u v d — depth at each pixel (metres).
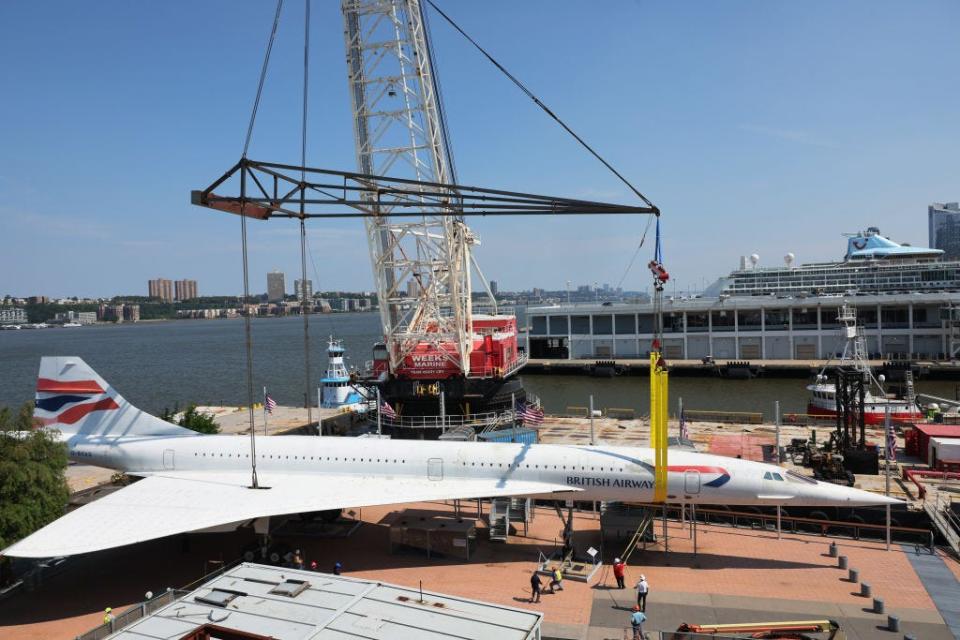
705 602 27.22
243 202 20.38
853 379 45.69
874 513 36.72
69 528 28.64
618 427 61.41
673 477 32.31
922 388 90.38
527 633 17.88
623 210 22.48
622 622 25.59
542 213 21.86
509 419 57.12
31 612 27.52
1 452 30.84
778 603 27.03
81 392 39.09
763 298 110.81
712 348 115.88
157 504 31.36
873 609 26.23
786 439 53.88
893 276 118.56
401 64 54.69
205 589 20.69
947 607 26.52
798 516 38.06
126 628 18.39
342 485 33.75
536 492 32.66
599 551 33.12
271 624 18.42
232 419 69.81
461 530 32.56
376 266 58.34
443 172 55.88
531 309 125.38
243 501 31.62
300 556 31.56
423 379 58.59
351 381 63.53
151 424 39.16
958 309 100.75
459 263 56.38
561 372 113.94
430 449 35.03
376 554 33.38
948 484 41.06
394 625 18.30
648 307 117.44
